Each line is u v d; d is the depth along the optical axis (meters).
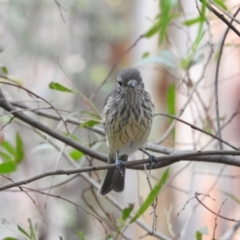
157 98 15.17
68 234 14.93
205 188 13.63
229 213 13.66
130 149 9.84
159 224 14.11
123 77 9.52
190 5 12.72
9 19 17.67
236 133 13.68
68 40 18.89
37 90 18.25
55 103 17.73
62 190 16.70
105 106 9.76
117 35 19.17
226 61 13.70
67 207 16.45
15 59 18.28
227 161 7.97
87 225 16.61
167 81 15.13
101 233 16.61
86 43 19.12
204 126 9.70
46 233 12.85
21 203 16.28
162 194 14.05
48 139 9.78
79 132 14.02
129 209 8.20
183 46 12.90
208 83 13.55
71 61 18.92
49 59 18.64
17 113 8.22
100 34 19.20
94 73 18.48
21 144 9.53
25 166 15.80
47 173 7.57
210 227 13.58
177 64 10.38
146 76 15.27
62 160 16.28
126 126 9.49
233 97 13.69
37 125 8.32
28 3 18.12
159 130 14.93
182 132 13.58
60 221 16.31
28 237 7.56
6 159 9.64
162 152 9.38
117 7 19.30
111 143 9.78
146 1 16.39
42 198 16.17
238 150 7.56
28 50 18.39
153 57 10.27
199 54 10.37
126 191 16.41
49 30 18.62
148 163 8.33
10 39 18.19
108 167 7.85
